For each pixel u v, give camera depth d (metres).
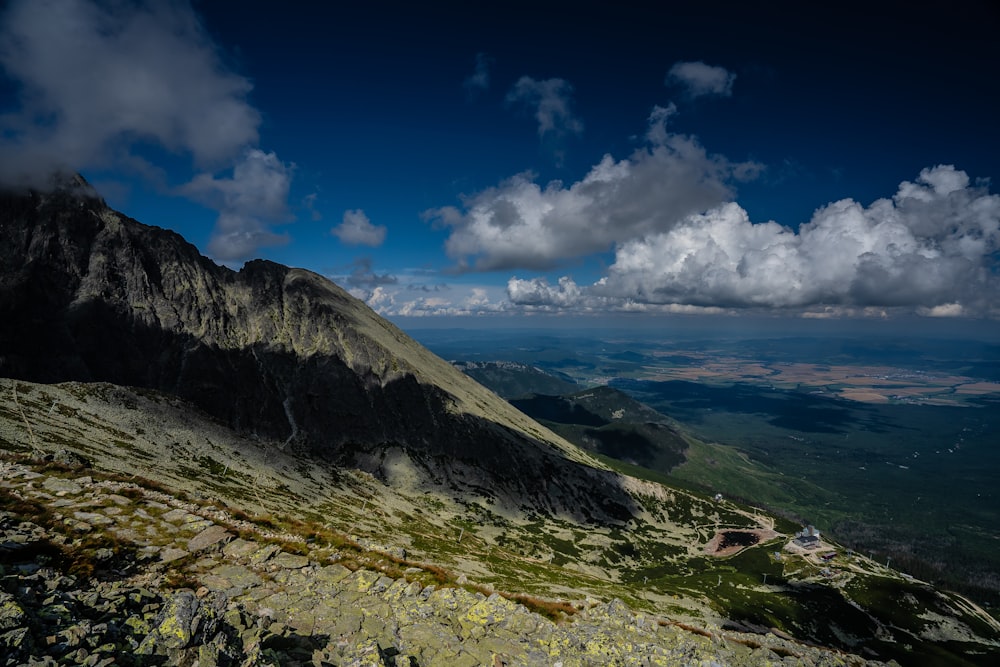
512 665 21.36
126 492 31.11
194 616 15.06
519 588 70.19
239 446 128.62
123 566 22.42
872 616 184.50
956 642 174.75
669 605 117.31
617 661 23.45
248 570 25.88
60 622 13.41
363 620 22.64
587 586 105.88
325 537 34.66
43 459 33.81
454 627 24.36
